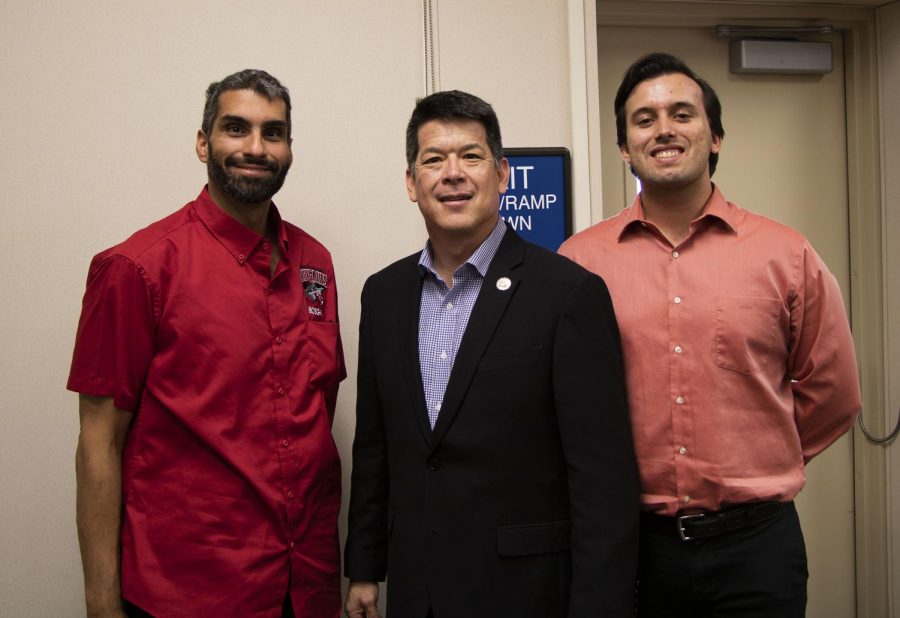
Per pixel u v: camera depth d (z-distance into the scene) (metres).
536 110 1.86
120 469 1.27
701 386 1.30
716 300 1.31
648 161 1.32
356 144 1.76
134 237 1.30
